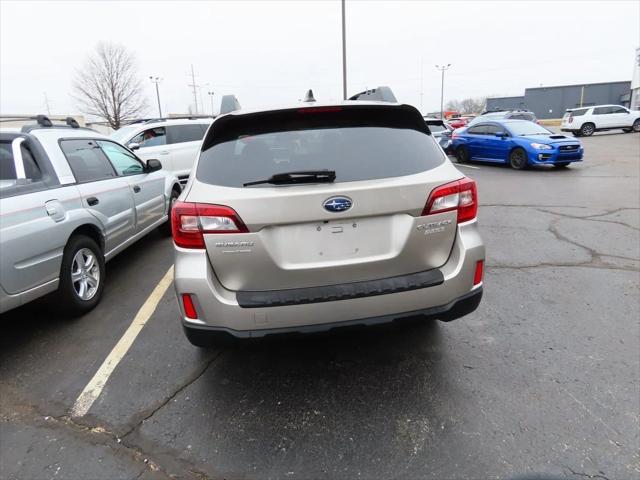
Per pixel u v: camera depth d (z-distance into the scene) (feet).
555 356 10.18
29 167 11.98
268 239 7.83
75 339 11.76
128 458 7.64
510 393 8.95
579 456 7.32
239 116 8.77
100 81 118.42
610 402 8.58
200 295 7.91
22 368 10.49
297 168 8.22
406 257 8.27
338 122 8.86
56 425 8.52
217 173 8.28
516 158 41.68
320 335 8.18
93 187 13.98
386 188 7.95
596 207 24.66
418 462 7.34
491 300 13.16
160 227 21.62
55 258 11.53
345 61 81.87
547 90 173.17
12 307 10.38
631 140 74.02
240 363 10.41
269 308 7.88
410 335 11.31
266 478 7.14
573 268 15.53
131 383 9.77
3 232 9.99
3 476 7.29
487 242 18.97
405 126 9.16
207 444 7.90
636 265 15.58
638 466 7.10
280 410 8.73
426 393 9.06
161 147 32.12
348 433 8.04
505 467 7.17
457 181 8.54
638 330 11.19
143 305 13.69
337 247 8.04
